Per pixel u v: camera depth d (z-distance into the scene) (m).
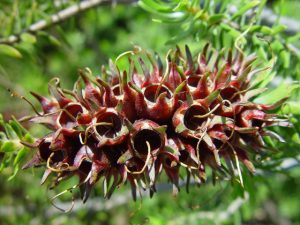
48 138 0.07
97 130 0.07
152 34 0.16
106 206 0.14
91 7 0.11
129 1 0.11
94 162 0.07
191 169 0.07
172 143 0.07
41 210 0.13
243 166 0.09
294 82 0.08
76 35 0.16
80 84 0.07
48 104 0.07
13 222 0.13
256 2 0.09
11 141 0.08
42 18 0.11
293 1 0.13
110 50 0.16
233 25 0.09
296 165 0.11
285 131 0.08
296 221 0.21
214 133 0.07
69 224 0.13
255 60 0.08
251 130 0.07
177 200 0.12
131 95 0.07
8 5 0.11
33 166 0.07
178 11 0.09
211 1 0.09
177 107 0.07
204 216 0.11
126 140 0.07
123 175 0.07
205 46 0.08
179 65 0.08
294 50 0.09
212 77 0.07
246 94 0.07
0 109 0.14
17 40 0.11
